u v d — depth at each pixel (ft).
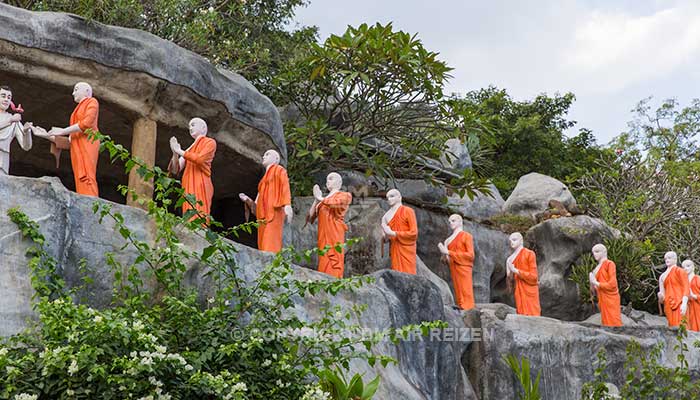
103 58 42.47
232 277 33.06
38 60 41.14
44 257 32.83
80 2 49.60
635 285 70.95
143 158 43.39
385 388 39.65
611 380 50.70
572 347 50.75
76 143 39.17
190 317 31.30
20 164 49.57
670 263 61.82
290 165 59.06
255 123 48.55
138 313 30.35
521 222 71.10
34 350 30.37
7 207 33.14
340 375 36.96
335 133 58.34
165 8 54.85
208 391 28.89
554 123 101.19
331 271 46.42
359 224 58.95
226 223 54.44
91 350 27.63
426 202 65.00
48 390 27.86
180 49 44.88
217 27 63.93
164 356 28.22
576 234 68.23
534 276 57.16
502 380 48.96
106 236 35.14
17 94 42.86
